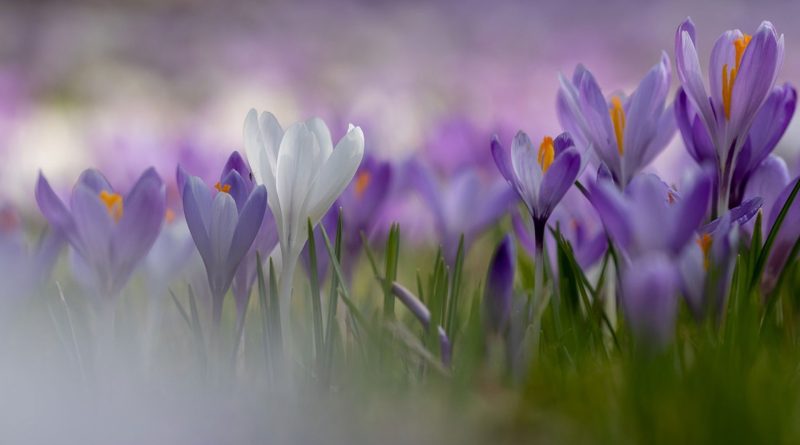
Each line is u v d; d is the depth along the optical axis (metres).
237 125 3.01
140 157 1.30
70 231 1.00
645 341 0.96
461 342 1.04
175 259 1.05
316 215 1.00
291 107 3.32
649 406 0.96
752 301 1.01
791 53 4.67
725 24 5.48
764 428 0.95
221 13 5.30
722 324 1.01
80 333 1.04
